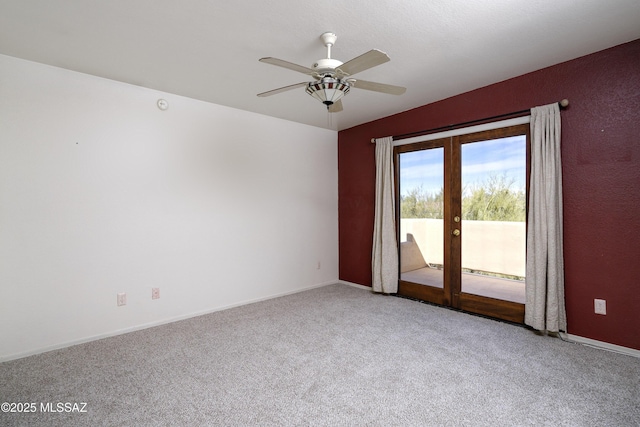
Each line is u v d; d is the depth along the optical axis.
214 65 2.69
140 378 2.21
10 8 1.88
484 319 3.28
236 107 3.81
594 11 1.98
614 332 2.54
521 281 3.09
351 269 4.87
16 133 2.52
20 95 2.54
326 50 2.44
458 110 3.46
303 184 4.58
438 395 1.98
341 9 1.93
